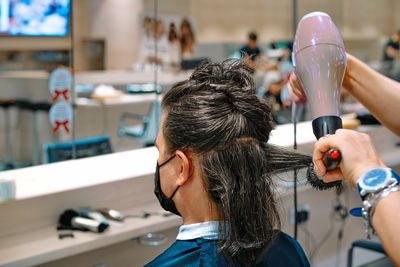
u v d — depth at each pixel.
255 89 0.94
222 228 0.89
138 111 3.81
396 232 0.57
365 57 8.78
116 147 3.22
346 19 8.46
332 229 2.60
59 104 2.47
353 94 1.15
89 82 4.63
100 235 1.58
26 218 1.61
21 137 4.26
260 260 0.92
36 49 2.92
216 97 0.87
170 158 0.91
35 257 1.43
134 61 5.35
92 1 5.50
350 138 0.69
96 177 1.81
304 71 0.93
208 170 0.87
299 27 0.98
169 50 4.60
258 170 0.88
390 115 1.10
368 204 0.61
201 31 7.22
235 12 7.80
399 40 8.16
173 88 0.91
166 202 0.95
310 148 1.92
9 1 2.82
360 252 2.79
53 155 2.48
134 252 1.81
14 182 1.59
